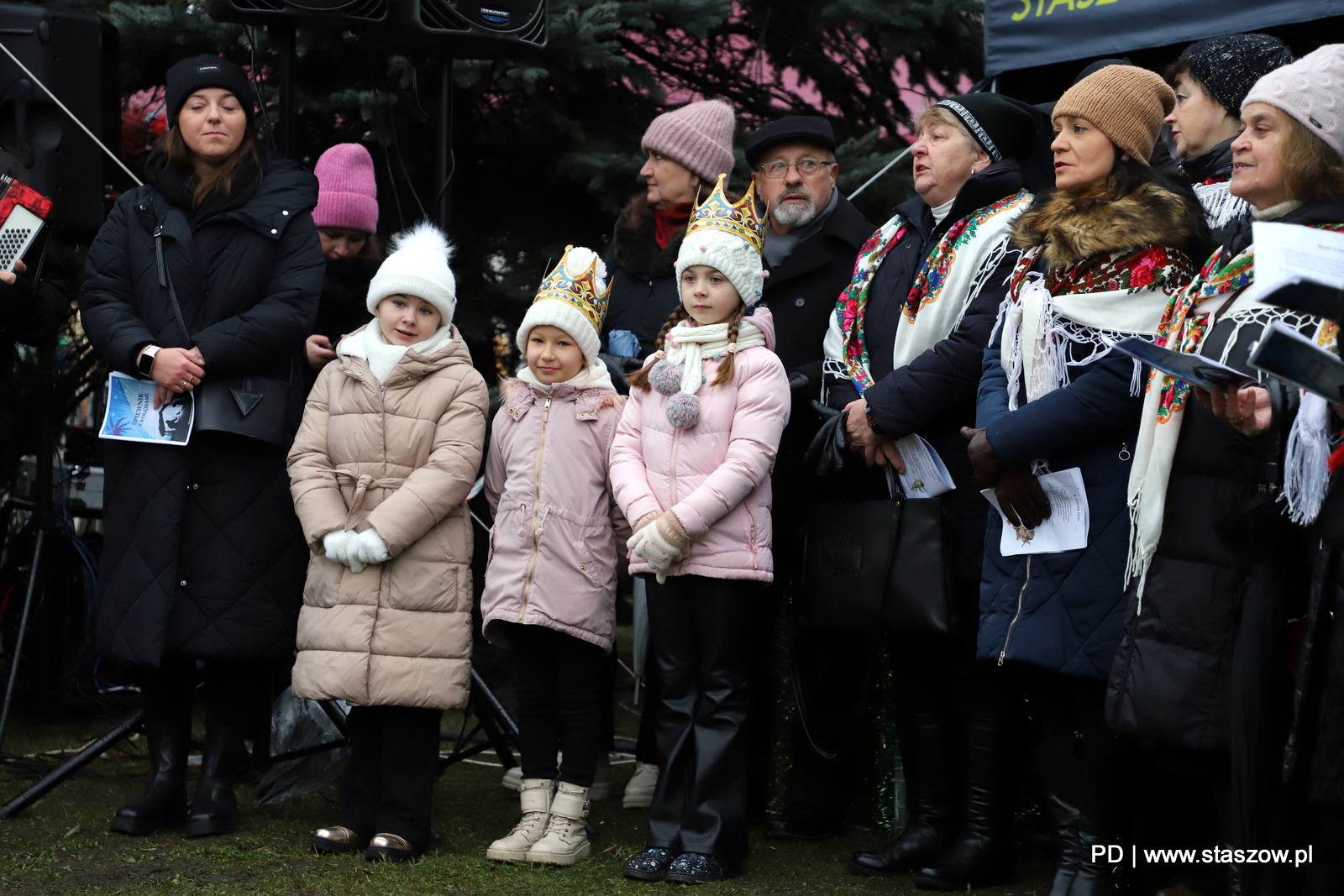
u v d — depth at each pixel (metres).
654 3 5.13
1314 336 2.07
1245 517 2.05
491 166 5.45
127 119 5.46
